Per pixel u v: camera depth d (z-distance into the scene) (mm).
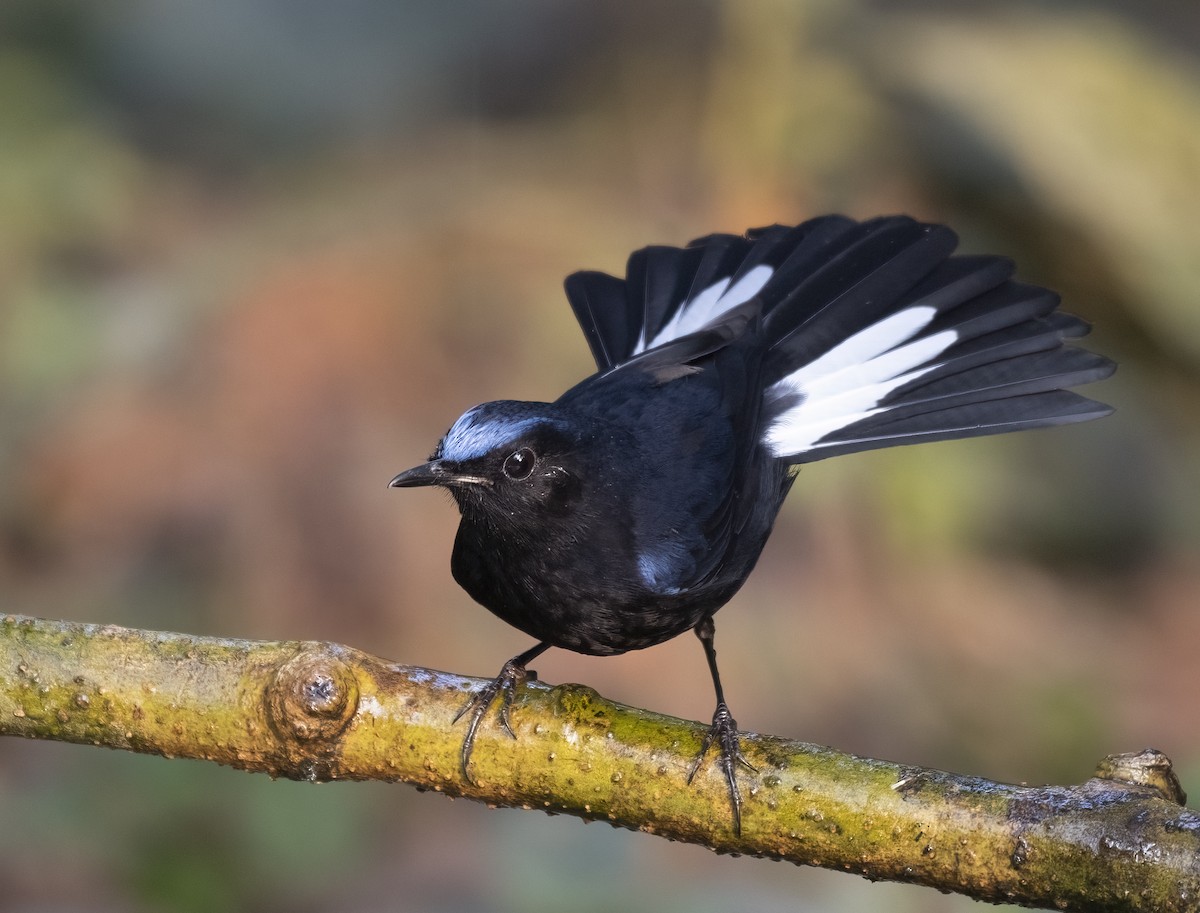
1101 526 14398
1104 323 14586
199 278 13227
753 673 12297
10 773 11023
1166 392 14703
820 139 14484
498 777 7172
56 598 11664
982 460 13891
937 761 12367
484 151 15422
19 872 10625
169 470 12062
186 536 11922
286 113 17438
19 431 12320
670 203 14469
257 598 11742
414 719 7203
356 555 11898
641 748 7066
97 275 13531
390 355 12484
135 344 12750
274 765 7262
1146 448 14602
